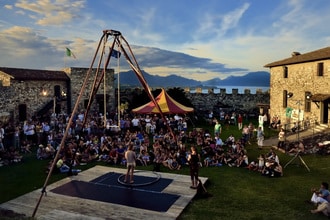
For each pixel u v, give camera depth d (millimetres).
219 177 14766
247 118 37188
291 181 14008
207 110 40812
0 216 8391
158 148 18344
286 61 30703
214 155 18297
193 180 12461
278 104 32688
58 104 34125
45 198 11305
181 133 23594
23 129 23031
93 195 11609
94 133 24344
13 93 29594
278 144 21062
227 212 10398
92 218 9086
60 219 9031
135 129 26922
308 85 27156
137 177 13992
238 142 19844
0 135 19859
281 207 10852
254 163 16406
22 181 13969
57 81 34344
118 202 10898
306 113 27422
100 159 18328
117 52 14203
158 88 39594
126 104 37469
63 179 13734
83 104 36375
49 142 20297
